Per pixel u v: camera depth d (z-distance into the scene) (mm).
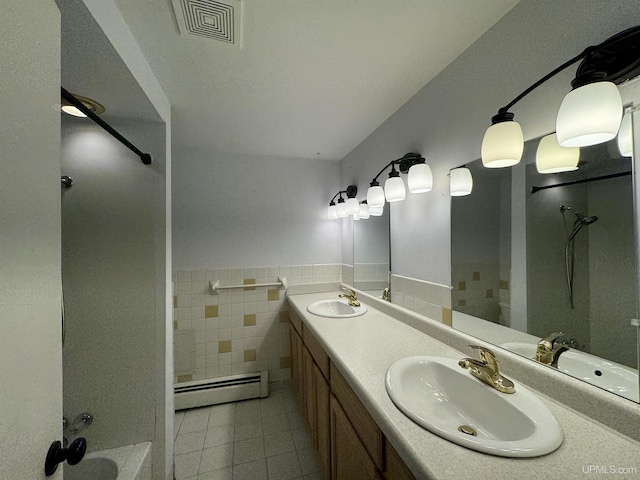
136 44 1048
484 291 1070
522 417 716
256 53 1132
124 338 1340
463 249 1175
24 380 438
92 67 962
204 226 2273
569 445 605
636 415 617
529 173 900
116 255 1337
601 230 714
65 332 1275
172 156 2207
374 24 988
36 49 475
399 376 910
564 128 651
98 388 1316
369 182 2027
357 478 930
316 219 2578
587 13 735
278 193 2477
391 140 1723
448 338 1209
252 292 2373
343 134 2018
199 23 956
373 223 1981
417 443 621
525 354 908
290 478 1477
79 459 521
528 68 892
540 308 865
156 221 1384
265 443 1744
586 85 617
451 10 936
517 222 941
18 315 429
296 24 977
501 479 521
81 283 1299
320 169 2592
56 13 531
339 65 1227
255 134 1999
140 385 1354
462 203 1178
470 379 892
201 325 2250
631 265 652
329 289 2578
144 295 1363
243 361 2344
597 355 717
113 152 1341
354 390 917
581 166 756
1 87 398
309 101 1542
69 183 1283
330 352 1190
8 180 411
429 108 1370
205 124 1825
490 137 833
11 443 407
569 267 784
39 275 478
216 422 1955
